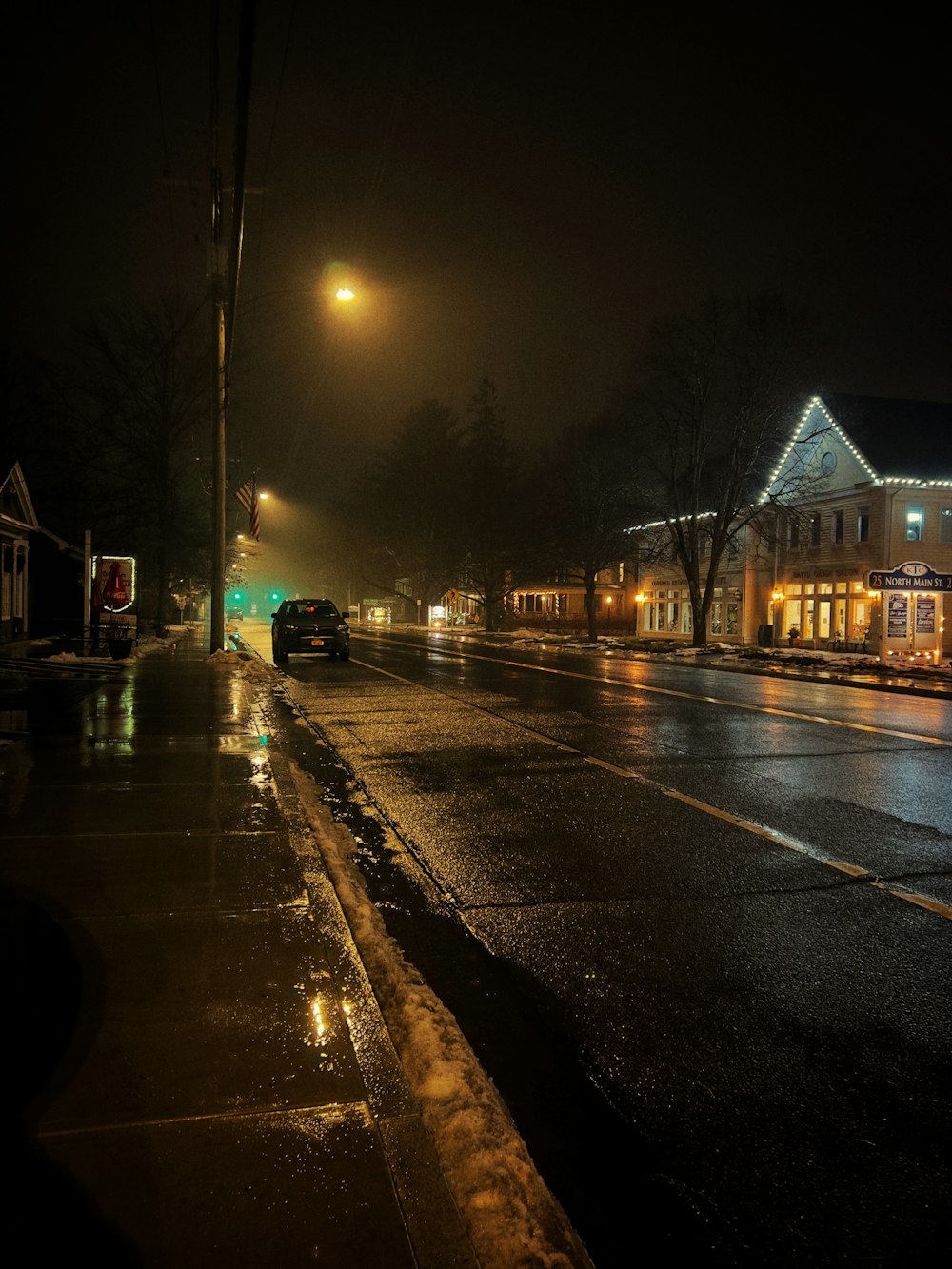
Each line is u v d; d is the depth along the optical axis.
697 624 35.94
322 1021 3.45
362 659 28.78
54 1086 2.93
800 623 40.75
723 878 6.03
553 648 38.00
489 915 5.32
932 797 8.56
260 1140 2.68
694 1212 2.72
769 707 16.06
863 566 36.25
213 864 5.45
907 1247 2.57
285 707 15.10
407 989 3.93
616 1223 2.66
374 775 9.55
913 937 4.97
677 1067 3.57
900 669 23.69
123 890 4.95
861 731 13.02
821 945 4.84
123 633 25.73
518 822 7.56
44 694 15.00
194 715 12.41
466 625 74.00
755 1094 3.38
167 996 3.65
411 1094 2.96
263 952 4.13
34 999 3.60
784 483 38.25
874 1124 3.19
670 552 49.28
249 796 7.33
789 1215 2.71
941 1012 4.07
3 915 4.55
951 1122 3.21
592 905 5.48
